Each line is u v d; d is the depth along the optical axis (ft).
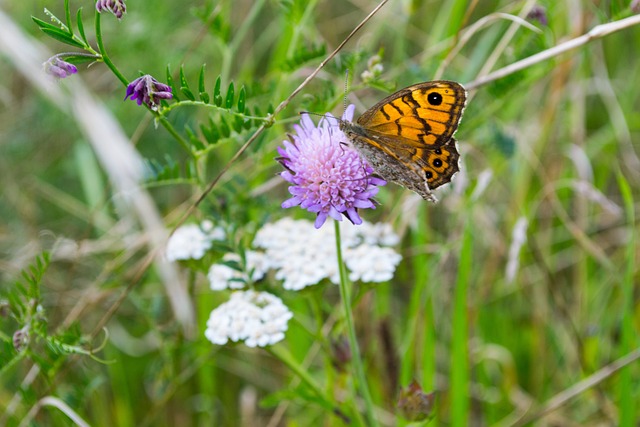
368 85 1.06
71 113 1.26
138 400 1.28
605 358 1.26
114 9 0.92
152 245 1.22
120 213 1.28
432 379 1.13
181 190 1.35
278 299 1.05
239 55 1.36
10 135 1.34
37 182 1.34
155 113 0.98
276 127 1.15
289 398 1.05
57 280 1.28
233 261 1.05
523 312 1.32
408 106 1.00
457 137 1.17
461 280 1.13
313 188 0.96
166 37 1.32
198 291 1.22
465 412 1.12
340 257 0.98
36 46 1.31
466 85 1.10
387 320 1.17
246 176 1.21
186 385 1.27
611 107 1.32
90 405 1.26
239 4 1.37
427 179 1.01
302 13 1.13
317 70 1.01
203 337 1.16
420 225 1.20
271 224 1.13
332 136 0.97
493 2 1.40
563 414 1.24
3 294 1.15
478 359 1.26
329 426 1.17
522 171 1.31
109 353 1.24
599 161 1.38
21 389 1.08
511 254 1.17
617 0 1.10
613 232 1.35
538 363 1.28
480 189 1.15
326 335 1.10
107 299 1.26
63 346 1.02
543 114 1.34
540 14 1.12
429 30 1.42
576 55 1.28
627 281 1.12
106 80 1.35
